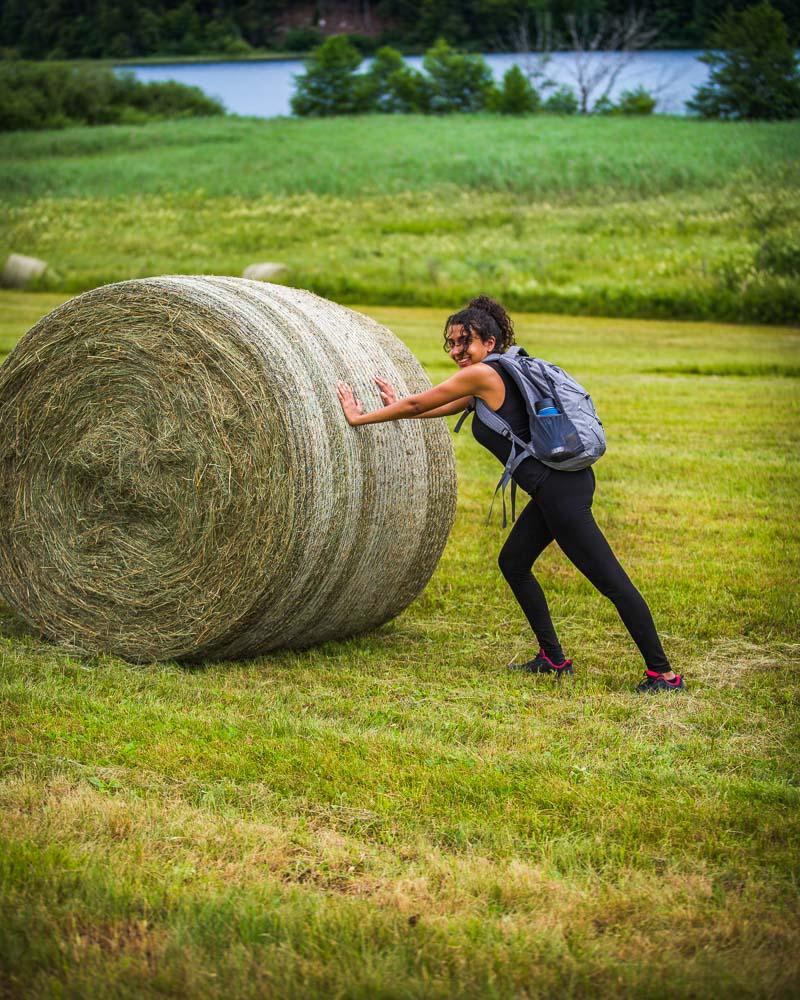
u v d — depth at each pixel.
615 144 56.47
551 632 6.84
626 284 34.97
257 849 4.29
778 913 3.96
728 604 8.38
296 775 5.02
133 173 56.09
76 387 6.83
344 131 64.88
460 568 9.33
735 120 61.66
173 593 6.61
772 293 31.69
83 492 6.87
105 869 4.04
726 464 13.54
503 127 63.59
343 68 74.25
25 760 5.04
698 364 22.48
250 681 6.46
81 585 6.90
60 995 3.38
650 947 3.73
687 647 7.41
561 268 38.25
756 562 9.56
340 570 6.65
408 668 6.87
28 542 7.06
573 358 23.23
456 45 83.31
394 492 6.80
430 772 5.08
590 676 6.80
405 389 7.03
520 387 6.18
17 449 7.05
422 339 24.84
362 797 4.81
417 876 4.13
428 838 4.49
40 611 7.06
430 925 3.78
